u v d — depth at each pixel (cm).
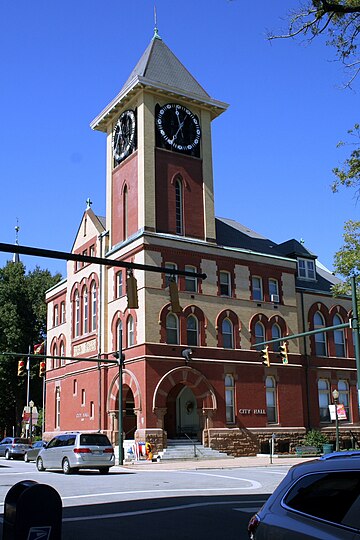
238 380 4081
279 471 2725
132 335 3938
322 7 1450
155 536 1125
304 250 4994
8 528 572
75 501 1619
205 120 4500
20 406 6769
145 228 3984
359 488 513
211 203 4356
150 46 4494
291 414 4288
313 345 4641
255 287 4394
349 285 3222
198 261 4119
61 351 4956
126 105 4422
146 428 3622
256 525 577
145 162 4100
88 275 4559
